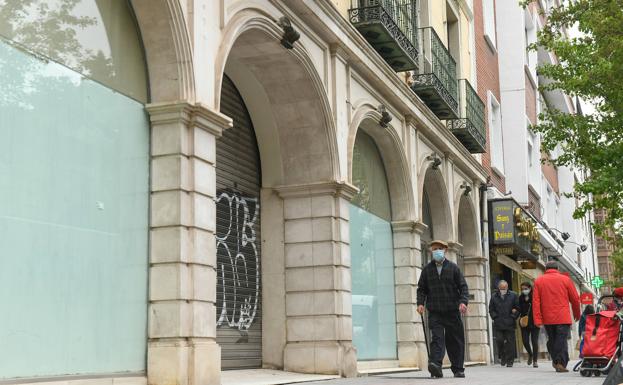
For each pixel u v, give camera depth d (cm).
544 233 3106
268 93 1145
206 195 798
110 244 711
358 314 1353
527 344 1831
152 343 746
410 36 1541
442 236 1889
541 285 1347
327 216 1152
